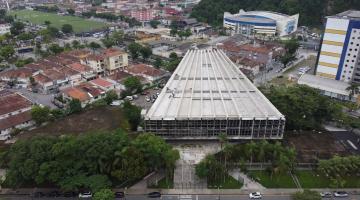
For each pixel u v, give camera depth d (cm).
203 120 15288
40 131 17075
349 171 13588
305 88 19012
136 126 17738
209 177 13600
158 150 13400
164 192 13188
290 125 17350
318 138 16650
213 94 18288
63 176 12644
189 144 15938
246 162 14475
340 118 18050
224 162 14388
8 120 17912
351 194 13075
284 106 17275
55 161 12706
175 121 15312
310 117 17562
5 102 19788
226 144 14800
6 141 16612
